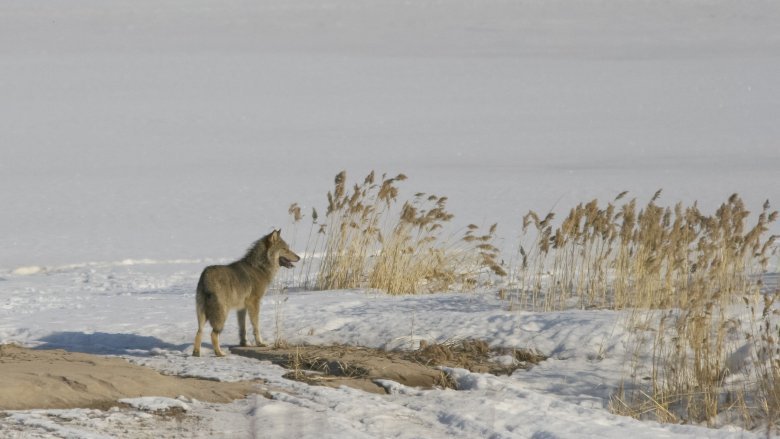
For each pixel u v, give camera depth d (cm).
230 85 13462
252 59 17425
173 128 9150
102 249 4025
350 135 8662
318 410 1452
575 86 13125
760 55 17450
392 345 2058
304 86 13362
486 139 8338
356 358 1894
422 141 8231
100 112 10231
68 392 1425
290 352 1966
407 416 1477
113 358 1795
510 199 5275
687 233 2412
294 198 5441
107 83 13388
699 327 1808
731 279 2411
